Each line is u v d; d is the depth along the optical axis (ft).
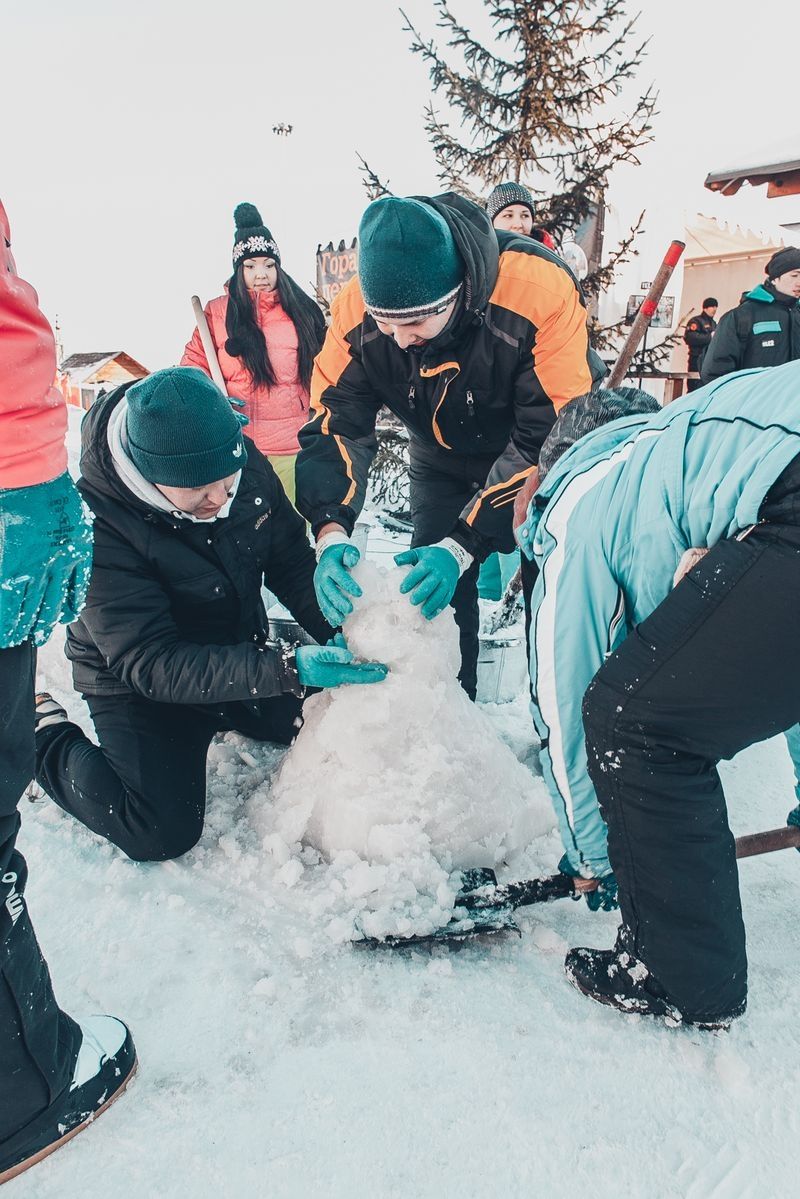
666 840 4.03
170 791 6.02
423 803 5.69
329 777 5.96
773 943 5.26
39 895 5.71
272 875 5.88
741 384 4.00
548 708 4.56
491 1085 4.26
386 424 19.40
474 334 6.75
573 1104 4.16
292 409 11.51
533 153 16.67
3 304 3.10
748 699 3.73
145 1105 4.17
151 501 5.82
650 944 4.23
